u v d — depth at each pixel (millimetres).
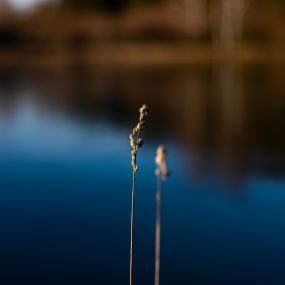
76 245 8430
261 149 14508
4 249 8344
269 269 7539
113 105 24125
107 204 10305
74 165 13203
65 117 20906
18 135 17344
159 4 66188
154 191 11031
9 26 62375
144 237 8719
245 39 59188
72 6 67312
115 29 61656
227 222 9203
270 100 24531
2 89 32219
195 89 30281
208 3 61812
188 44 58812
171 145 15500
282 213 9539
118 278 7379
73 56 55938
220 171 12359
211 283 7195
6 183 11766
